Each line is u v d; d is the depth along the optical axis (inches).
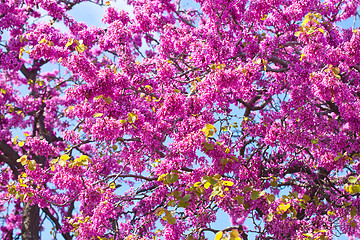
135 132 183.3
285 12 262.5
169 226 183.6
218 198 196.9
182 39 252.4
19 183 207.2
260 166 279.6
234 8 274.7
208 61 215.5
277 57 255.8
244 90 218.4
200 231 232.7
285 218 234.8
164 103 178.5
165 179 175.2
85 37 340.8
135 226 273.4
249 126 275.3
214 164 178.4
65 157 177.8
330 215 250.8
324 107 307.4
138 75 202.1
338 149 229.0
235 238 136.2
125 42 234.4
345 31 305.3
